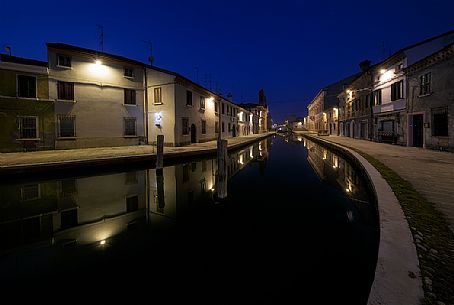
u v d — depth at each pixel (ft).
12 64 53.52
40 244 17.62
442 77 46.93
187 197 29.63
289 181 36.88
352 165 43.52
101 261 14.92
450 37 56.54
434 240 10.32
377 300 6.86
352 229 18.37
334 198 27.20
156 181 37.50
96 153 50.06
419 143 56.24
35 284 12.63
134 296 11.44
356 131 104.01
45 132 57.98
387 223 12.03
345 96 123.85
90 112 64.64
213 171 45.37
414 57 58.75
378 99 77.15
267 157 66.80
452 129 44.70
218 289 11.79
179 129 73.82
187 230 19.53
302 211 23.29
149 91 75.25
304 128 310.24
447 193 17.83
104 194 30.58
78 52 61.93
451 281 7.57
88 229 20.25
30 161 37.58
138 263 14.53
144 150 57.26
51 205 26.50
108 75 67.77
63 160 38.63
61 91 60.29
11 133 53.93
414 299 6.82
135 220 22.07
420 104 53.98
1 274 13.67
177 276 13.05
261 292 11.53
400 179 22.38
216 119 110.73
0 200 27.81
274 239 17.43
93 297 11.44
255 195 29.37
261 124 274.98
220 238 17.84
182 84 75.82
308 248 15.85
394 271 8.11
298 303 10.62
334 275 12.73
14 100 54.08
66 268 14.19
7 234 19.52
